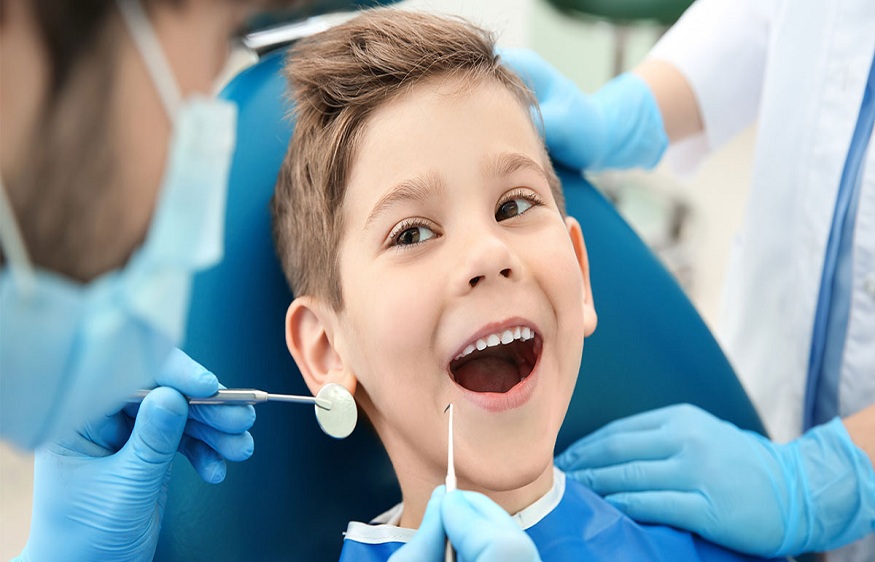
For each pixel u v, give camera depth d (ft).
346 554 3.32
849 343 4.01
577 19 7.30
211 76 1.73
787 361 4.39
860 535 3.72
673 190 9.86
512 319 3.00
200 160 1.66
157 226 1.65
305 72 3.51
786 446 3.81
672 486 3.63
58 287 1.56
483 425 3.05
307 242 3.42
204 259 1.72
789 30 4.18
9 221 1.52
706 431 3.70
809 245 4.10
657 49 4.92
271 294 3.65
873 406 3.91
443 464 3.18
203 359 3.46
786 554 3.64
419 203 3.06
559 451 4.00
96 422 2.97
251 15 1.86
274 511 3.48
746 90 4.80
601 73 10.15
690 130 4.91
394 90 3.18
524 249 3.10
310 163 3.38
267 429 3.53
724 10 4.72
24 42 1.49
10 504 6.45
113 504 2.86
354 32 3.43
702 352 4.17
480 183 3.09
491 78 3.26
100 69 1.53
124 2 1.54
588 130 4.28
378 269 3.09
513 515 3.30
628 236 4.21
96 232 1.59
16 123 1.51
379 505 3.75
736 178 10.11
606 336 4.06
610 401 4.04
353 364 3.27
